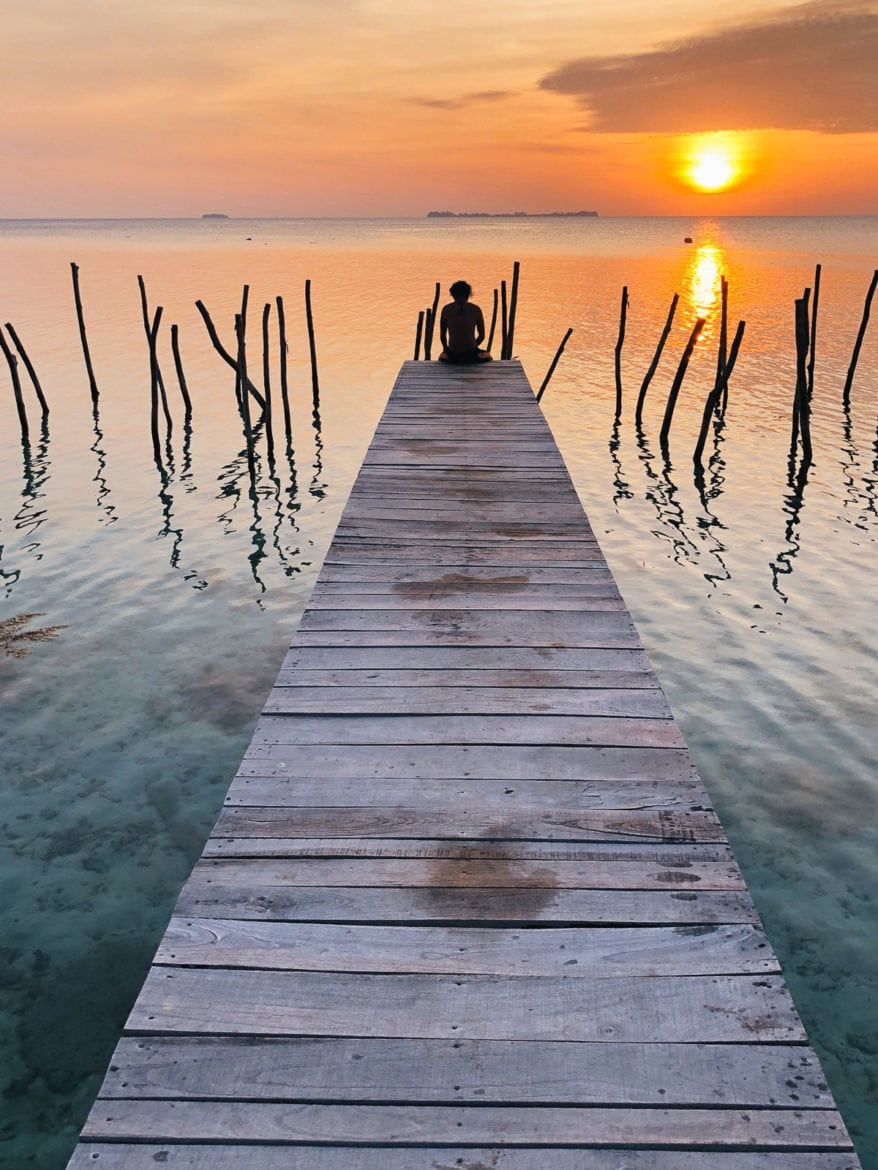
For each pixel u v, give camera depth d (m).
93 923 5.09
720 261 68.00
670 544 11.41
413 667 4.52
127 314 33.91
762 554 10.99
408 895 2.92
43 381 21.88
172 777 6.50
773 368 23.42
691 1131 2.10
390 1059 2.30
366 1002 2.49
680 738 3.86
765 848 5.69
